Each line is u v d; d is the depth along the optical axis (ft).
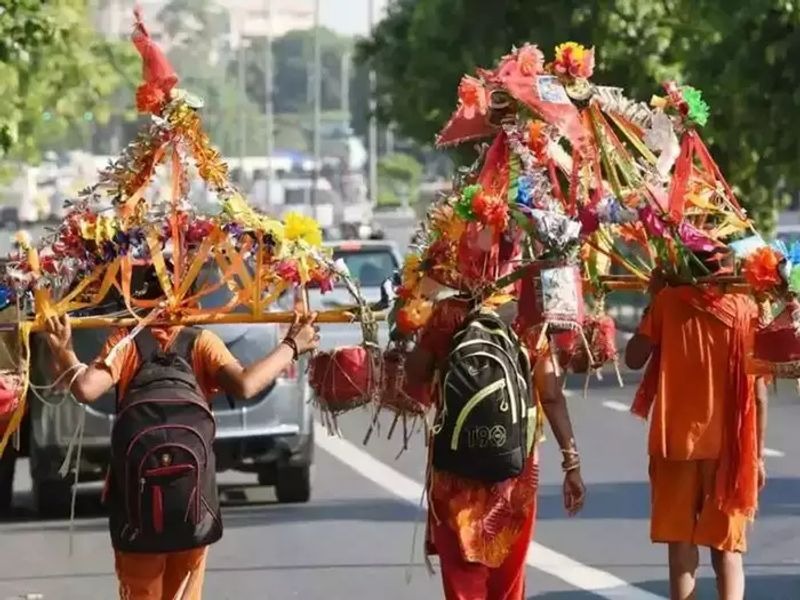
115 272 40.22
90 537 70.64
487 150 41.37
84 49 198.80
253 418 74.59
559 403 40.68
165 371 38.37
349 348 41.39
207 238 40.57
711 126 152.15
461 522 39.27
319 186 417.69
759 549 62.64
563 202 41.65
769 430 103.14
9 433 40.52
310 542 67.51
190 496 37.35
